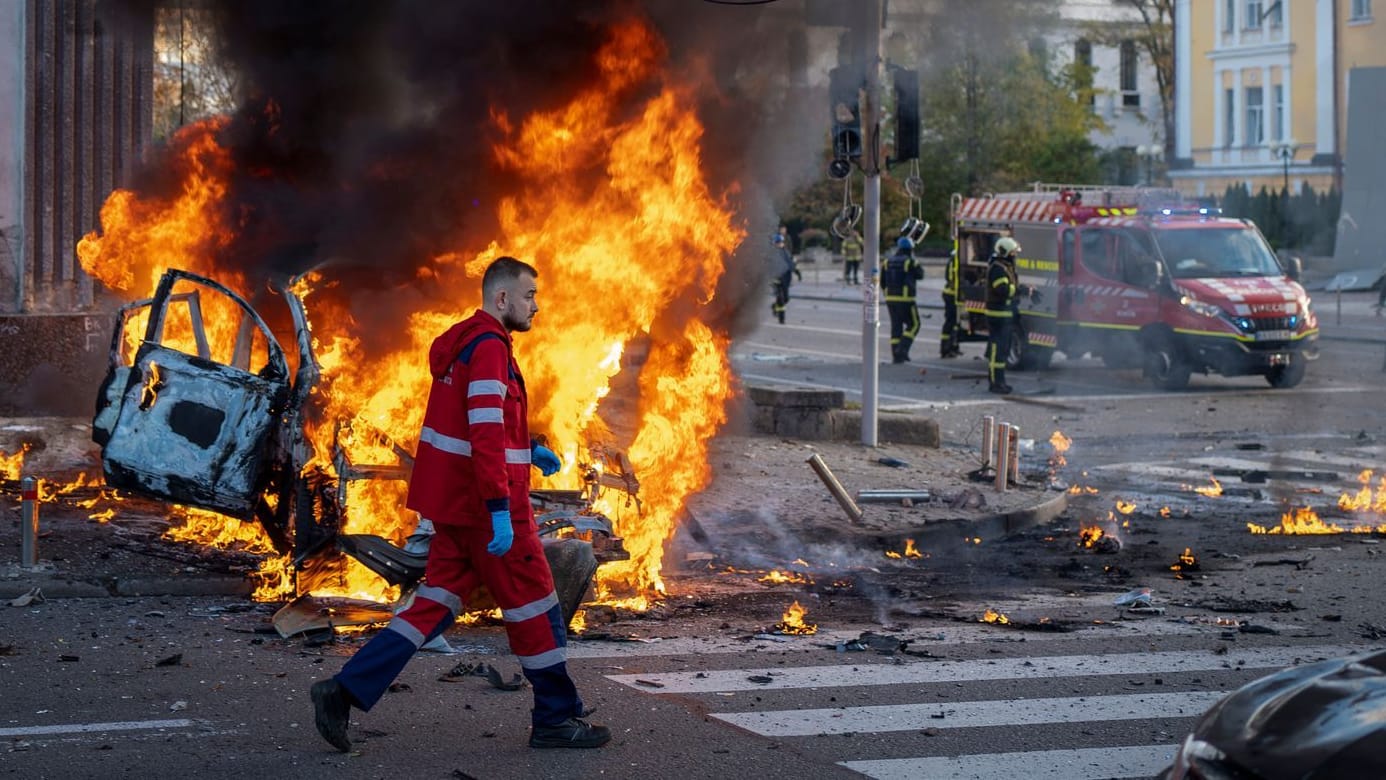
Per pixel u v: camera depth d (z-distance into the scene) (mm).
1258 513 11945
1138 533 11047
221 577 8117
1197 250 21703
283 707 5926
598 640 7285
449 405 5289
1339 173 47438
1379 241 42531
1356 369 23719
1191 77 51688
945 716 6020
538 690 5426
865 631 7602
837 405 14562
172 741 5449
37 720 5676
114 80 13633
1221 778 3670
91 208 13484
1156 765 5414
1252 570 9602
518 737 5586
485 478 5129
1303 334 20812
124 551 8547
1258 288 20844
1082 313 22359
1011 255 20344
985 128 35406
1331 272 43250
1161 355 21094
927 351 27078
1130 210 22672
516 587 5359
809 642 7352
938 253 54906
